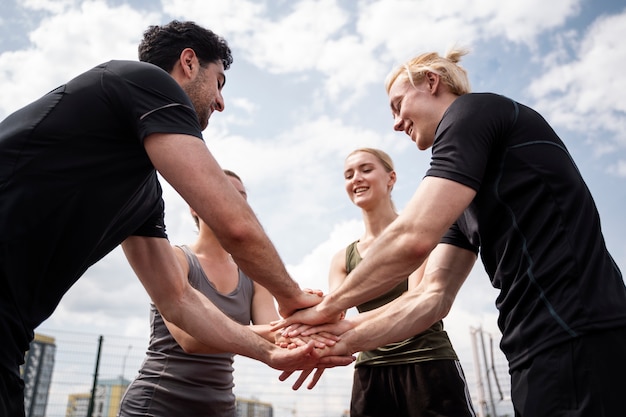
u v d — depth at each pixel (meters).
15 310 1.21
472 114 1.48
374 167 2.89
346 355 2.11
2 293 1.19
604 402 1.15
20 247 1.21
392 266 1.57
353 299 1.82
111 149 1.37
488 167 1.47
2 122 1.34
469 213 1.53
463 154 1.43
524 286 1.33
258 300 2.62
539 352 1.25
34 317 1.28
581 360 1.19
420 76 1.82
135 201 1.56
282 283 1.84
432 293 2.02
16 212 1.20
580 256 1.27
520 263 1.35
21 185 1.23
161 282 1.97
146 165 1.46
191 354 2.23
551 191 1.35
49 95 1.36
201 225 2.58
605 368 1.17
